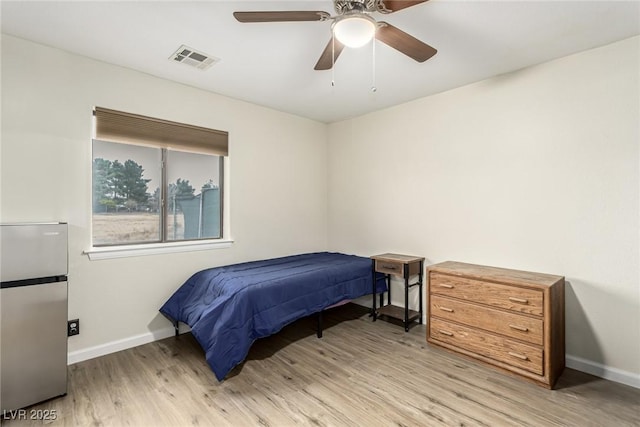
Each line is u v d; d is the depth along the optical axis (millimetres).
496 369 2412
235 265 3367
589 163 2383
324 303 2992
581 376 2336
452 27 2082
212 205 3416
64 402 2008
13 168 2232
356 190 4137
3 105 2201
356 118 4121
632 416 1872
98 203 2791
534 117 2646
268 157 3797
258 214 3707
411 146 3533
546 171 2590
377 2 1537
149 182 3020
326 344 2896
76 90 2482
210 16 1988
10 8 1897
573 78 2449
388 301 3725
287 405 1985
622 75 2242
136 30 2143
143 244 2877
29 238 1983
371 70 2748
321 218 4430
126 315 2748
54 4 1865
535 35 2178
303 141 4191
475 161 3016
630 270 2227
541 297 2178
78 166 2494
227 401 2025
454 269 2738
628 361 2227
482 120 2963
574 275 2455
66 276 2125
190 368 2432
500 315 2385
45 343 2016
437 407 1964
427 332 2873
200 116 3188
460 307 2633
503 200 2834
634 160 2205
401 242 3652
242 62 2602
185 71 2781
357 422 1825
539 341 2189
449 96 3201
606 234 2318
